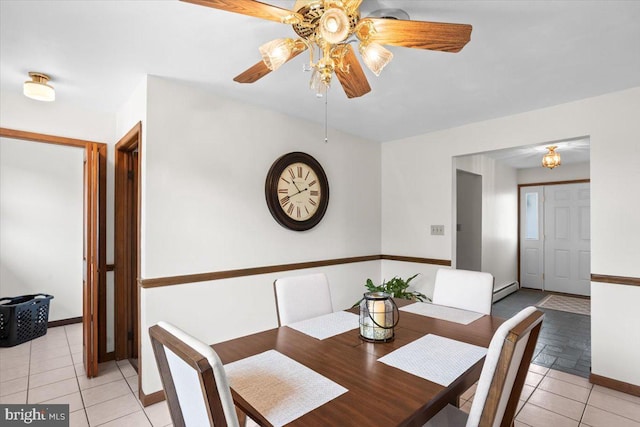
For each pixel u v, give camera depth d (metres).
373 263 4.03
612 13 1.57
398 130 3.63
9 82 2.35
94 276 2.63
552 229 5.66
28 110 2.59
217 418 0.81
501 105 2.84
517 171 5.96
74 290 4.04
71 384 2.51
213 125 2.60
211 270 2.57
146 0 1.49
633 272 2.41
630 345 2.40
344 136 3.70
